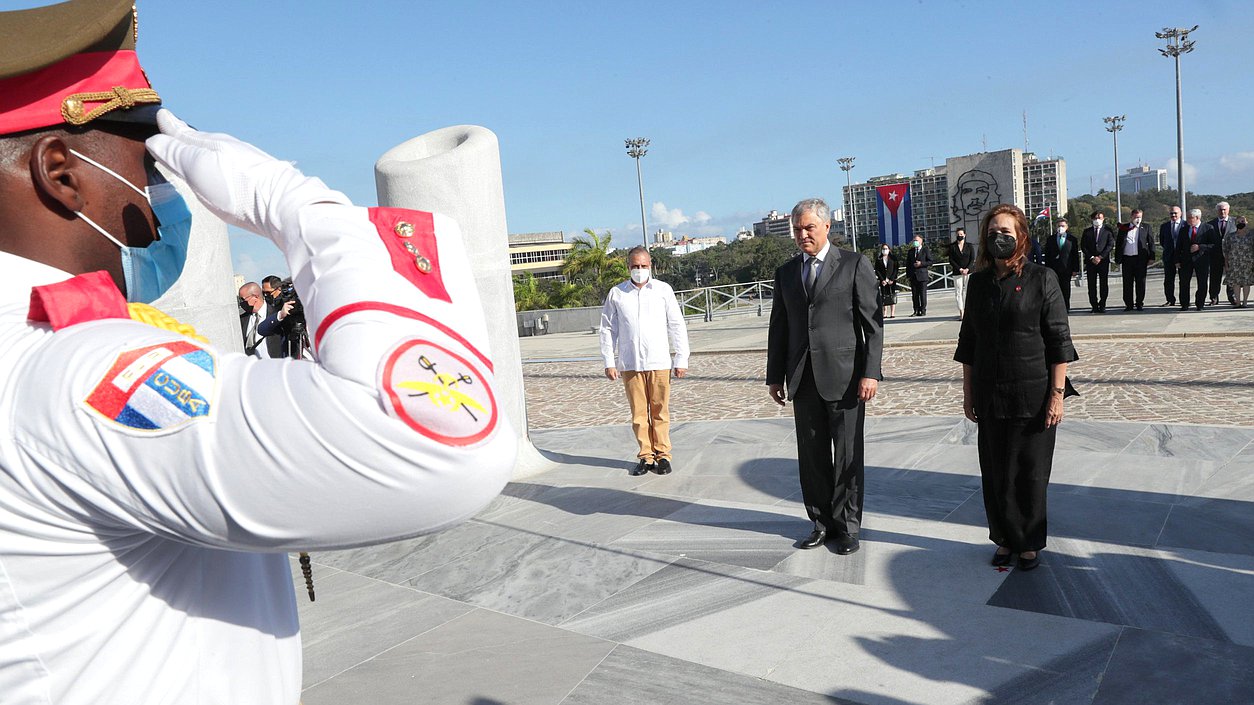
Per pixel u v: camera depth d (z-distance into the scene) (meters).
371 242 0.75
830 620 3.62
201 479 0.66
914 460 6.09
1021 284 3.79
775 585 4.05
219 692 0.86
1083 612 3.51
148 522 0.69
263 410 0.66
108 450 0.67
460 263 0.81
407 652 3.60
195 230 4.34
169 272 0.93
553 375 13.78
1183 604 3.52
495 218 6.28
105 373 0.68
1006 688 2.98
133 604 0.77
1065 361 3.77
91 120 0.80
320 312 0.72
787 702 3.00
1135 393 7.87
